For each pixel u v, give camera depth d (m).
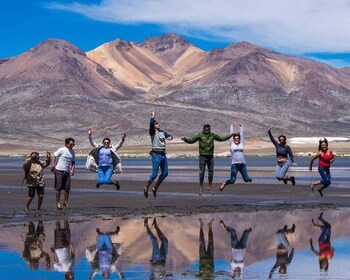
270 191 27.16
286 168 23.56
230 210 19.66
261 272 10.13
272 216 18.12
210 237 13.99
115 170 21.27
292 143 179.75
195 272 10.15
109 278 9.71
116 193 26.20
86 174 46.19
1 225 16.05
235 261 11.11
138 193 26.11
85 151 176.88
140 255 11.67
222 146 157.88
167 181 35.81
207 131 23.66
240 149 22.64
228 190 27.92
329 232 14.77
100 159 21.05
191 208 20.19
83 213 18.83
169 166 67.25
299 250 12.26
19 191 27.38
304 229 15.30
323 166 23.94
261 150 153.62
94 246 12.70
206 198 23.66
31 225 16.03
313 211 19.42
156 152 22.17
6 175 44.84
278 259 11.30
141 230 15.09
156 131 22.17
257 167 62.12
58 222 16.67
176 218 17.67
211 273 10.07
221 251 12.13
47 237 13.89
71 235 14.24
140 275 9.91
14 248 12.44
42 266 10.63
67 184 20.27
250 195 25.08
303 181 35.28
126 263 10.91
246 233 14.61
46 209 19.94
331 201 22.70
